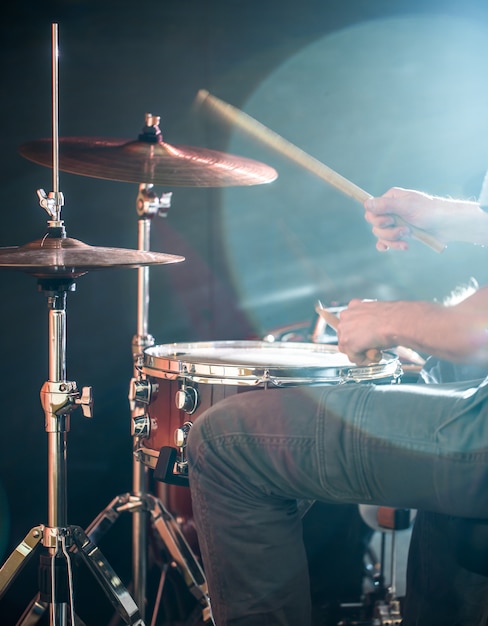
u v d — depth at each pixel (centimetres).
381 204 149
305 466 109
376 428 107
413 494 107
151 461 156
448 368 156
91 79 281
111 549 224
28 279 273
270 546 113
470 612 132
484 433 103
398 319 110
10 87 276
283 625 114
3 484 258
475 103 298
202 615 176
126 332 283
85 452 272
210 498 114
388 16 292
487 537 120
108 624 182
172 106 286
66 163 176
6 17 273
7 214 278
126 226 284
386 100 296
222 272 294
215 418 115
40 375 274
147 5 281
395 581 204
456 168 300
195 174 183
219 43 287
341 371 143
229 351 177
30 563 210
